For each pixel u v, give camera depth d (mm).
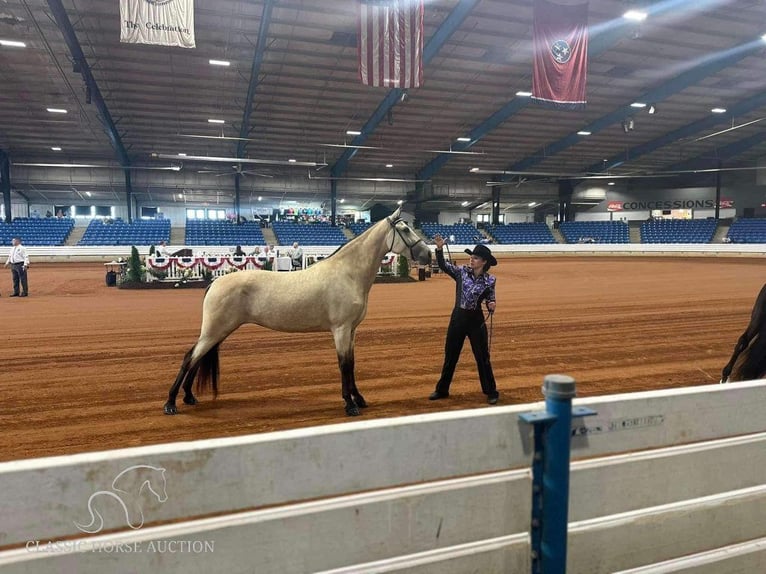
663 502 1821
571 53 14570
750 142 31594
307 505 1381
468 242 34500
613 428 1683
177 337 7527
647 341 7285
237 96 21922
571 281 16641
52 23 15305
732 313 9781
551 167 36219
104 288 14461
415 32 12773
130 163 30047
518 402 4555
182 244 27297
